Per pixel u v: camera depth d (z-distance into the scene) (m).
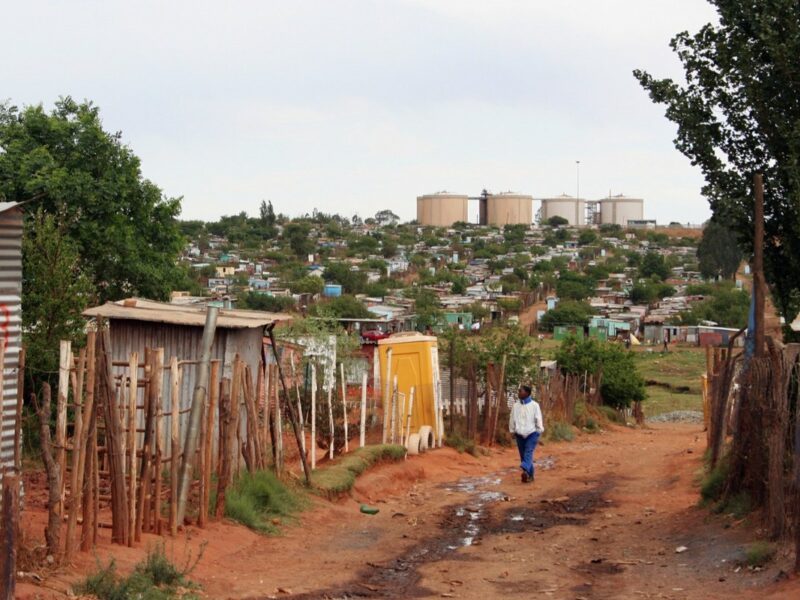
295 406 23.61
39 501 13.07
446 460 24.27
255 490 14.79
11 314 10.88
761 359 13.52
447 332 37.16
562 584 11.16
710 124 16.28
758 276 15.06
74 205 26.12
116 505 11.12
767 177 15.91
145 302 18.06
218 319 16.09
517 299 115.12
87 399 10.43
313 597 10.43
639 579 11.37
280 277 121.81
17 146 26.56
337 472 18.09
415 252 180.12
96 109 28.80
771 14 15.33
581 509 16.97
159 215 28.91
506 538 14.25
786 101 15.66
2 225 10.79
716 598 10.05
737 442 14.41
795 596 9.43
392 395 23.69
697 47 16.23
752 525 12.94
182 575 10.41
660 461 24.44
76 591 9.08
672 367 83.69
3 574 8.11
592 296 131.38
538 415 20.73
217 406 15.10
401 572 11.95
